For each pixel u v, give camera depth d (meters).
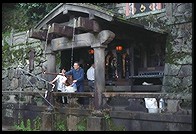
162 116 7.47
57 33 9.63
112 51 13.24
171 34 11.54
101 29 9.50
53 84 10.58
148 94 8.05
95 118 8.53
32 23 16.38
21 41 16.03
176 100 7.56
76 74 10.48
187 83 10.84
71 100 9.57
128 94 8.41
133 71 12.70
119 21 9.28
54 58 11.13
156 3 12.15
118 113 8.35
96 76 9.23
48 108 9.76
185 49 11.09
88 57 13.44
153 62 12.56
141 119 7.87
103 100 9.02
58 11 10.31
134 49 12.79
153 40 12.24
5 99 11.80
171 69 11.30
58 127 9.56
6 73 16.39
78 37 9.87
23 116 10.73
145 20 12.34
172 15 11.55
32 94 10.75
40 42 15.05
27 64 15.51
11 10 17.55
